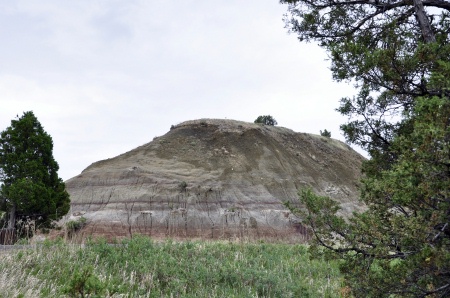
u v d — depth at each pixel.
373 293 5.22
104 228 41.53
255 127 70.69
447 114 4.52
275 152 64.12
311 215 6.12
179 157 64.00
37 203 23.64
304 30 9.62
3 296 6.83
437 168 4.29
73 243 12.30
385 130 7.07
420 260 4.50
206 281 10.72
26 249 10.70
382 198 5.43
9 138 25.70
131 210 46.22
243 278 11.16
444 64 5.23
